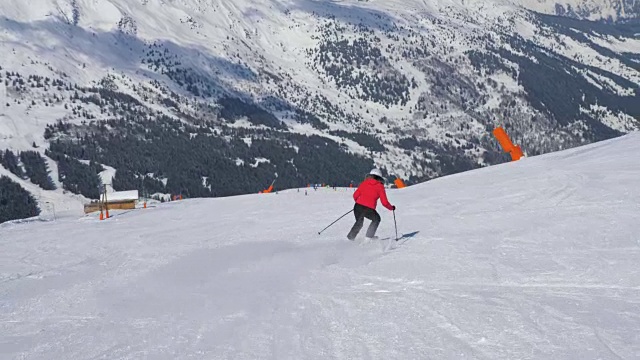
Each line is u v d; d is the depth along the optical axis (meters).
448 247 7.75
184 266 8.32
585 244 7.03
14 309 6.50
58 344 4.91
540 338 3.99
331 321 4.89
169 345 4.60
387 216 12.05
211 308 5.66
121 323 5.40
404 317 4.79
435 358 3.84
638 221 7.98
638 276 5.42
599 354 3.62
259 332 4.75
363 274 6.63
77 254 11.37
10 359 4.60
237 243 10.35
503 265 6.36
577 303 4.73
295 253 8.54
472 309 4.80
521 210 10.37
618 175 12.55
